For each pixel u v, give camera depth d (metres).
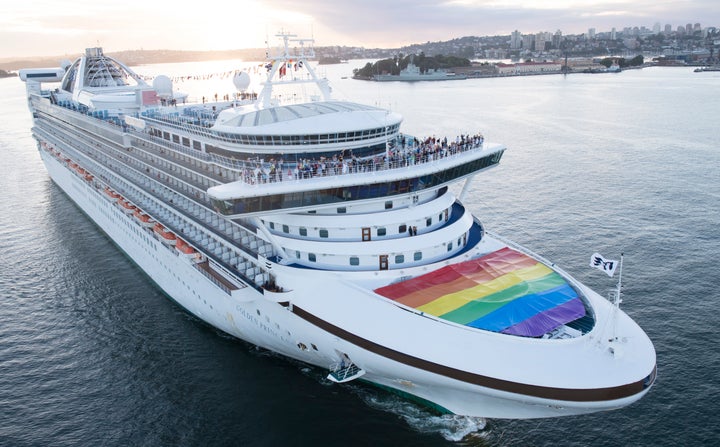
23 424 39.22
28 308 55.81
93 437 37.91
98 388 43.00
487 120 166.88
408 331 33.56
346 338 35.50
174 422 39.03
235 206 36.19
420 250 38.66
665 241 67.56
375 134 42.81
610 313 35.25
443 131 147.00
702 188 88.94
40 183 106.31
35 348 48.69
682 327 48.84
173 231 51.50
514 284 37.03
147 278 62.34
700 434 36.94
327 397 40.41
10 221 83.00
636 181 94.19
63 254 69.69
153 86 70.81
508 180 97.31
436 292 36.06
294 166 40.91
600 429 37.78
